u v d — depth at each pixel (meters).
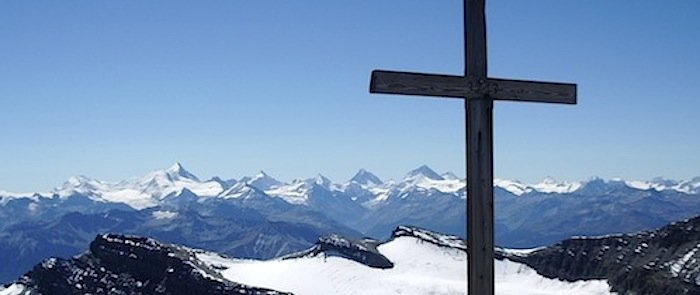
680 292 158.88
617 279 180.62
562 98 12.49
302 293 181.12
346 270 193.75
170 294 180.50
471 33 12.07
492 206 12.06
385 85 11.65
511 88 12.18
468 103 12.19
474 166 12.09
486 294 11.85
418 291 175.50
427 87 11.78
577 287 187.00
